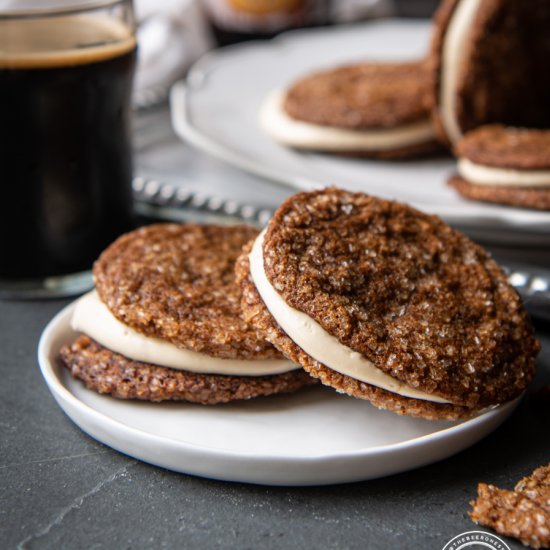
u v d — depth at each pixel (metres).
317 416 0.33
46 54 0.38
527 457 0.33
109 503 0.31
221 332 0.33
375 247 0.33
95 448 0.33
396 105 0.52
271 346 0.33
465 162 0.48
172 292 0.34
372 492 0.31
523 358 0.33
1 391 0.36
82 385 0.34
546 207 0.45
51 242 0.40
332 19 0.78
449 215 0.44
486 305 0.33
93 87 0.39
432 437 0.31
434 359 0.31
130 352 0.33
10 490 0.31
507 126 0.51
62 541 0.30
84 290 0.41
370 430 0.33
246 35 0.73
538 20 0.49
